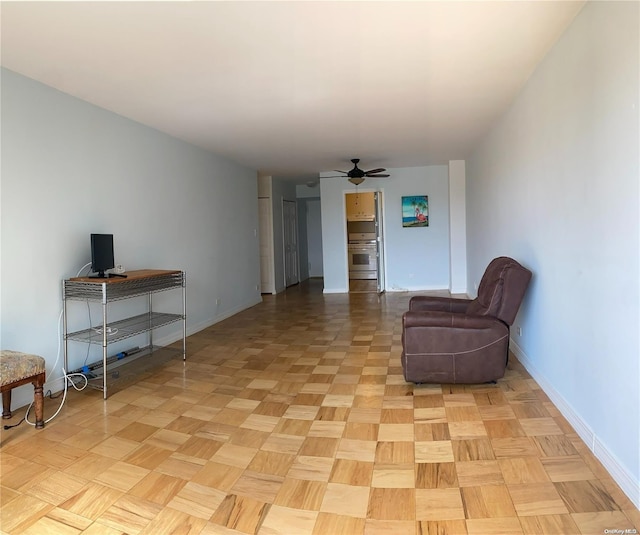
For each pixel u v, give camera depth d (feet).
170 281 12.49
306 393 10.17
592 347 7.03
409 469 6.81
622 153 5.92
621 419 6.08
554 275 8.86
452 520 5.60
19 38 7.88
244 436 8.11
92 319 11.51
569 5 7.13
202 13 7.12
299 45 8.38
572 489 6.13
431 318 9.93
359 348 13.91
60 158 10.53
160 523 5.73
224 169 19.31
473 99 12.00
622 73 5.88
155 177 14.19
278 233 27.91
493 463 6.88
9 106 9.31
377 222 25.17
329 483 6.54
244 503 6.11
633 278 5.68
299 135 15.60
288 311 20.67
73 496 6.34
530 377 10.57
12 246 9.41
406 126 14.83
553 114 8.73
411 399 9.57
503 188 13.52
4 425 8.62
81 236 11.14
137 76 9.73
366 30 7.85
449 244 24.49
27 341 9.74
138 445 7.82
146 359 12.89
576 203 7.61
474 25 7.75
